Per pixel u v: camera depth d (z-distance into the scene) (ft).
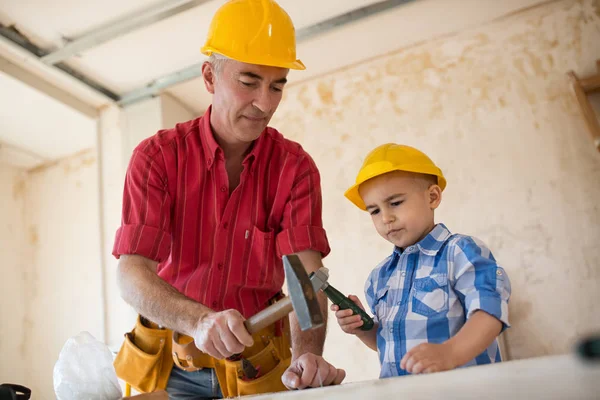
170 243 6.37
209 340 4.96
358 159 11.77
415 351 4.46
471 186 10.69
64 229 14.32
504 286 4.96
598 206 9.79
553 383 2.33
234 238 6.57
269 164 6.82
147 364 6.54
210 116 6.76
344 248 11.44
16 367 13.67
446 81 11.40
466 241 5.33
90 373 4.73
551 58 10.72
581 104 9.71
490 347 5.21
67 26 11.10
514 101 10.77
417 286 5.49
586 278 9.61
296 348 6.32
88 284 13.65
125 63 12.21
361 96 12.09
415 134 11.39
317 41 11.67
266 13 6.43
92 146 14.44
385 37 11.66
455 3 10.84
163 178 6.48
